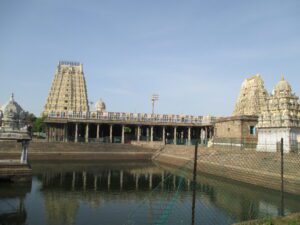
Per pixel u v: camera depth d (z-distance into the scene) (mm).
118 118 76188
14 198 27109
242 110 80938
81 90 100000
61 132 74625
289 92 43625
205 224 18922
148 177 40312
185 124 79500
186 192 29078
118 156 64750
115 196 28703
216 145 56469
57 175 40625
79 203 26000
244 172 34656
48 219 21500
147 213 22188
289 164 30750
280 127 41812
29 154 56969
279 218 14859
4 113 32875
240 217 20859
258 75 79375
